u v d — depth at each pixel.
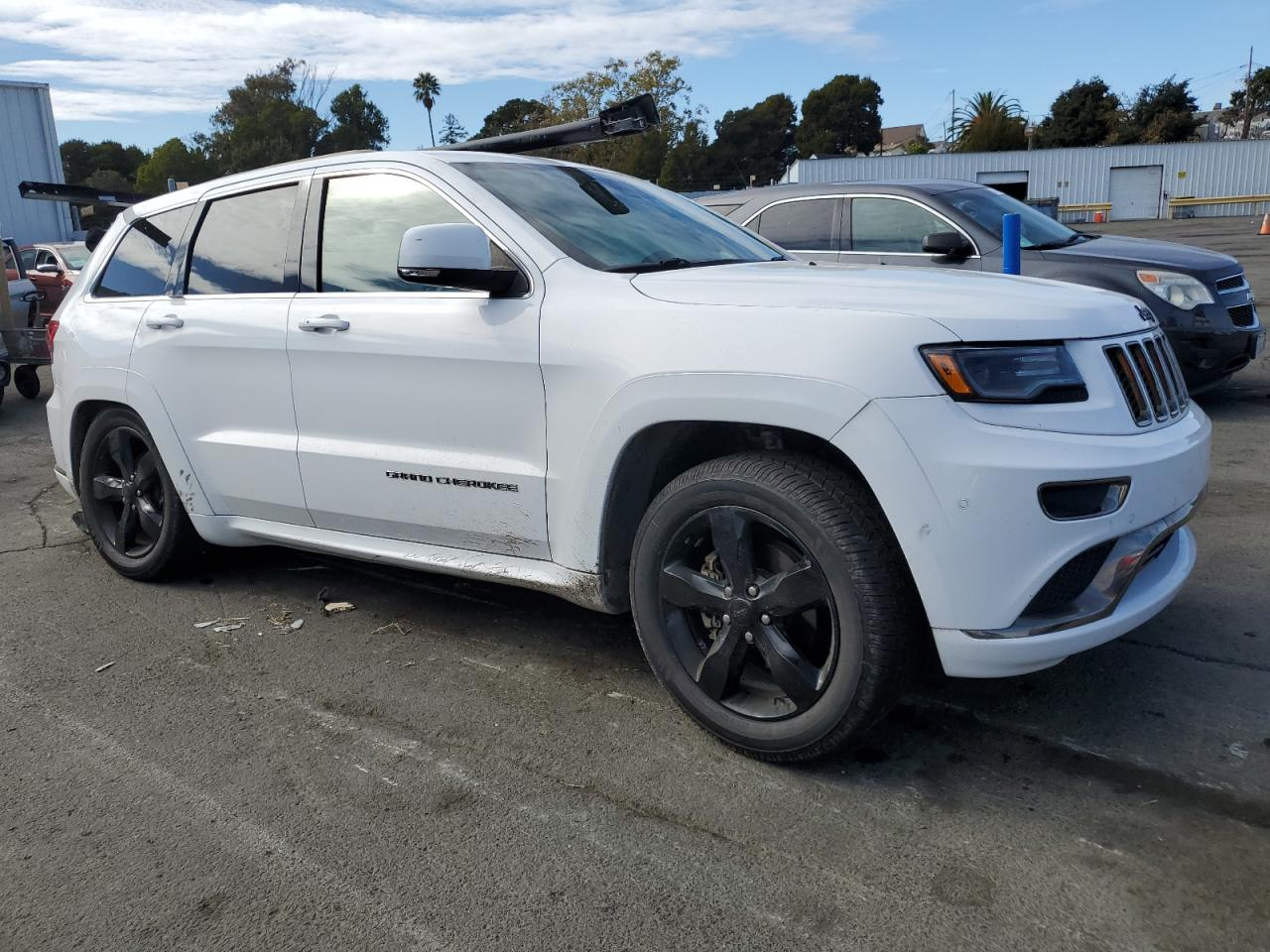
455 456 3.34
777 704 2.85
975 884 2.32
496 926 2.24
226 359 3.94
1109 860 2.39
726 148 83.88
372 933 2.23
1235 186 43.75
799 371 2.58
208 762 2.98
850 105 86.62
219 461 4.05
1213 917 2.18
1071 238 7.70
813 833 2.54
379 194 3.64
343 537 3.84
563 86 50.16
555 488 3.12
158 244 4.40
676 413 2.78
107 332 4.39
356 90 67.94
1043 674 3.35
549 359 3.05
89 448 4.60
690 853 2.47
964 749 2.91
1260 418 7.04
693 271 3.19
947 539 2.45
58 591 4.52
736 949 2.14
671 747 2.99
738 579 2.79
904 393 2.48
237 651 3.80
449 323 3.29
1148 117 62.28
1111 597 2.60
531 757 2.96
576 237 3.35
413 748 3.03
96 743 3.12
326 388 3.64
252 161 56.25
